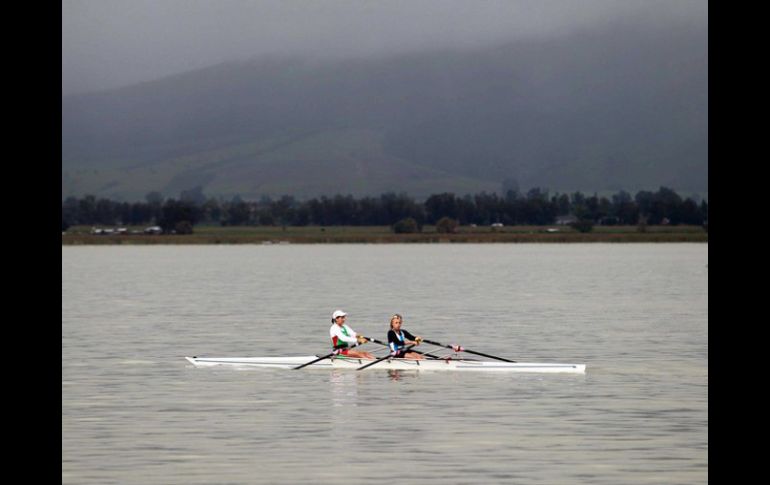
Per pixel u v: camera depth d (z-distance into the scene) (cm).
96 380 13575
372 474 8556
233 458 9100
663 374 13950
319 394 12369
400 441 9719
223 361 15012
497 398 12025
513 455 9188
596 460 9012
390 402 11775
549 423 10538
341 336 14712
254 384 13188
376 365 14550
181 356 16038
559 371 14062
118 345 17500
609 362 15162
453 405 11569
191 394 12406
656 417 10881
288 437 9906
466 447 9481
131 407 11519
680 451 9350
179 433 10112
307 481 8356
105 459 9094
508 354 16162
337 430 10212
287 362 15000
